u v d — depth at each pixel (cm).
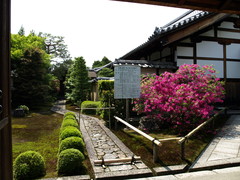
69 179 253
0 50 113
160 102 518
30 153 276
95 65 3394
